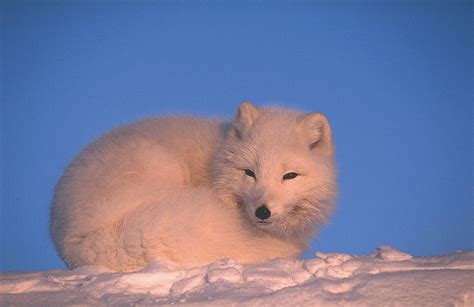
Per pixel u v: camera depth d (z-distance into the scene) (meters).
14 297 5.75
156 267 6.39
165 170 8.09
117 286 5.90
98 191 7.76
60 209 8.16
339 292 5.52
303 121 8.52
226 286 5.66
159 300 5.46
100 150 8.36
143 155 8.03
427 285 5.55
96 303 5.48
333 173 8.70
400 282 5.62
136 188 7.70
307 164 8.19
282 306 5.18
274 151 8.08
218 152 8.65
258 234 8.06
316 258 6.82
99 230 7.51
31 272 7.16
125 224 7.32
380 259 6.82
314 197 8.36
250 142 8.31
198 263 7.21
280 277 5.91
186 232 7.23
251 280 5.84
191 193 7.60
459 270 5.95
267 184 7.92
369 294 5.41
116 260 7.34
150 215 7.27
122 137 8.63
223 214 7.48
